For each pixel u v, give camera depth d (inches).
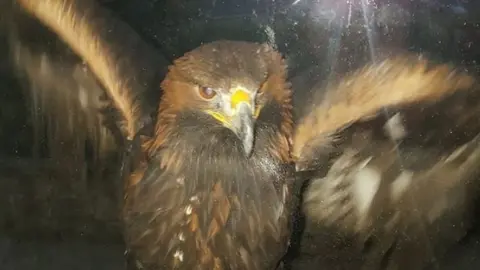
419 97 26.5
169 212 21.6
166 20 29.4
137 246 22.6
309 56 29.0
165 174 21.4
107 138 25.7
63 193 26.8
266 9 31.6
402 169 26.6
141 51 27.3
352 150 25.8
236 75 19.7
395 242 27.1
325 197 25.8
